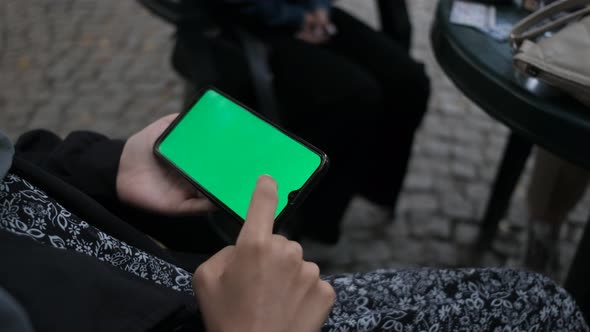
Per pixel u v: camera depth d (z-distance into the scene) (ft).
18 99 8.66
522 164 4.95
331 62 5.28
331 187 5.52
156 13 4.81
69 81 9.02
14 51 9.89
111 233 2.31
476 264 5.95
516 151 4.85
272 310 1.67
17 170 2.15
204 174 2.68
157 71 9.24
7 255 1.70
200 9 4.76
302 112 5.29
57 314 1.61
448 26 3.83
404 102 5.65
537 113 2.99
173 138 2.80
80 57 9.63
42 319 1.59
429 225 6.49
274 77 5.35
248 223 1.78
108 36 10.23
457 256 6.08
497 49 3.54
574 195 4.83
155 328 1.74
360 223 6.54
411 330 2.37
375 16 10.77
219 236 3.32
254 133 2.68
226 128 2.79
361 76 5.26
